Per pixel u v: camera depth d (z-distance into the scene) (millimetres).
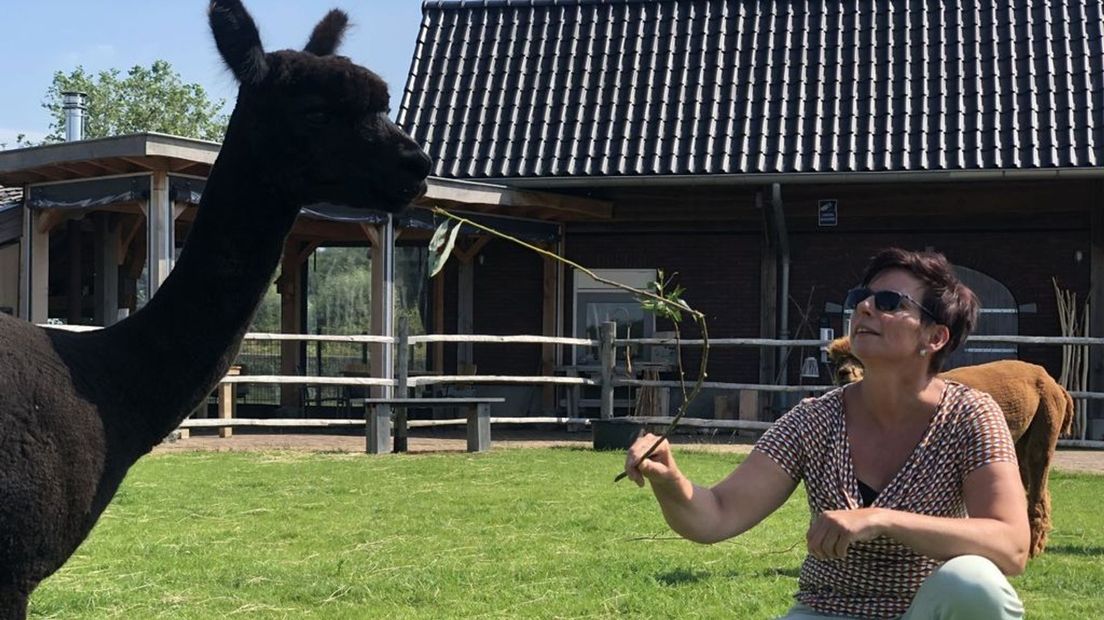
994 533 2846
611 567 6375
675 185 15430
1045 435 6883
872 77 15539
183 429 13367
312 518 7887
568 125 16062
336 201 3961
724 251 16078
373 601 5672
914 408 3193
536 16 17641
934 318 3109
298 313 18141
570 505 8445
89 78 48750
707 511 3197
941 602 2791
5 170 12648
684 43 16781
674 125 15633
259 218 3826
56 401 3412
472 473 10211
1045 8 15828
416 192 4008
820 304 15734
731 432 14516
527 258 16953
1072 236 15016
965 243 15344
